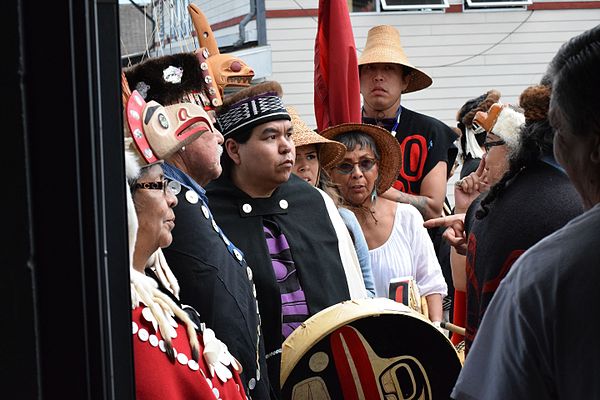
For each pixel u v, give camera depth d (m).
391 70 6.00
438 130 6.04
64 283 1.24
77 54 1.25
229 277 2.77
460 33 12.70
